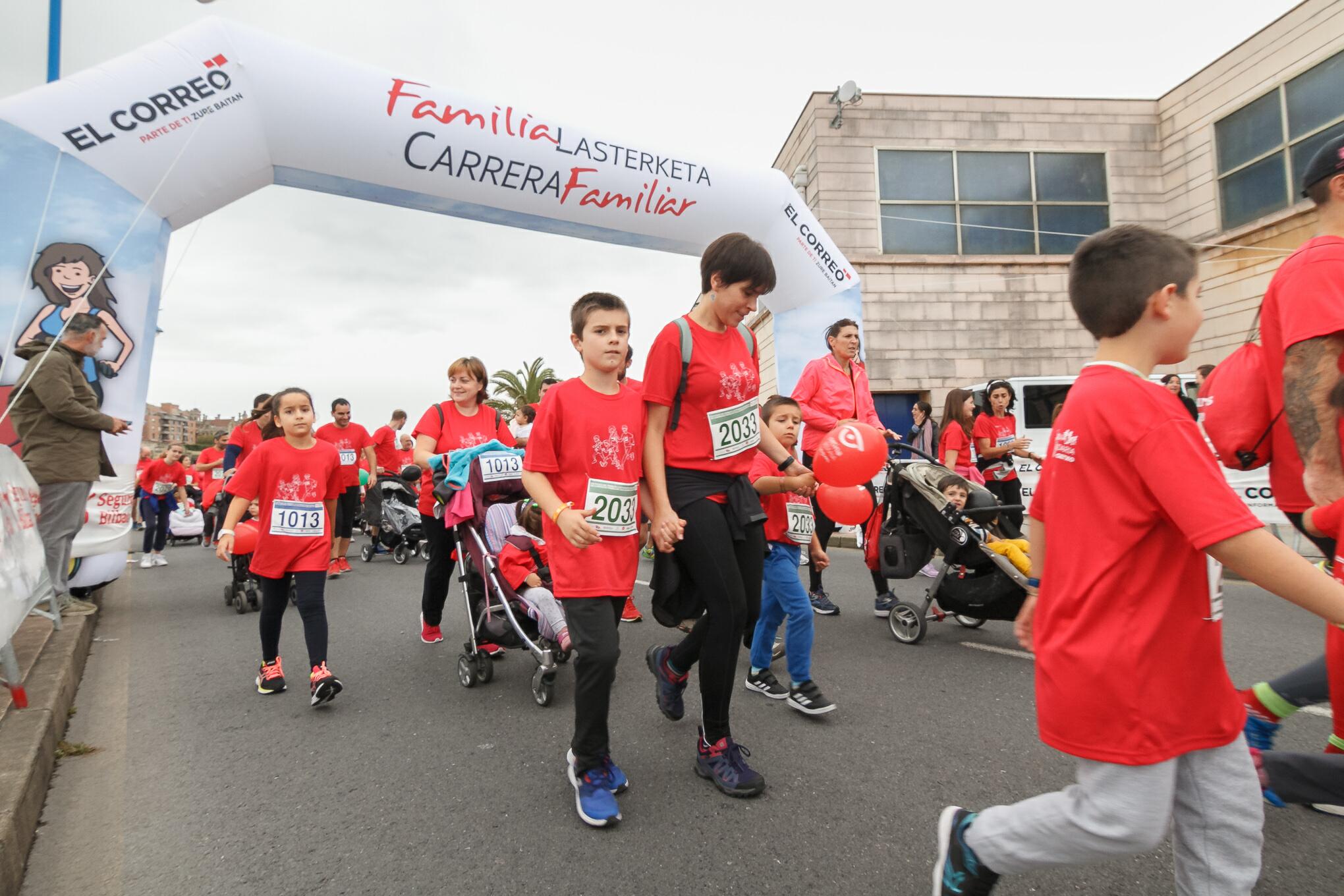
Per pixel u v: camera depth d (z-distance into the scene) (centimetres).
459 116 642
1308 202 1120
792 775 291
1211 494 140
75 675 420
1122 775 150
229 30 570
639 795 278
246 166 596
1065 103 1383
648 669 441
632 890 216
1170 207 1377
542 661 381
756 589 289
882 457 328
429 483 489
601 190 714
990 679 405
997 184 1367
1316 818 241
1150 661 149
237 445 782
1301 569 133
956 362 1337
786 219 829
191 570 952
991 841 170
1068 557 160
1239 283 1238
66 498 507
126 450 588
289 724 364
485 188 670
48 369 496
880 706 367
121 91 539
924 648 471
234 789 292
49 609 530
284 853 242
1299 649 433
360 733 350
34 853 245
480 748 330
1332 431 198
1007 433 757
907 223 1345
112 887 224
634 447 276
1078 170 1384
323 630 400
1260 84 1210
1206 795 154
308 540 404
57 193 527
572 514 253
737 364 279
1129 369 158
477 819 263
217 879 228
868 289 1321
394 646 514
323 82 595
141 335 574
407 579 816
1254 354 236
